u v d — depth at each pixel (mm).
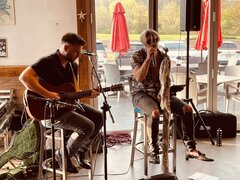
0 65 4641
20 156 3607
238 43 5168
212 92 5129
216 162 4078
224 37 5133
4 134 4066
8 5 4555
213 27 5000
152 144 3666
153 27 4910
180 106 3709
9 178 3490
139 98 3734
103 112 2969
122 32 5043
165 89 3414
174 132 3729
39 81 3154
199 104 5223
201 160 3881
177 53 5109
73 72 3344
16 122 4461
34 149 3578
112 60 5234
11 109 4473
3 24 4582
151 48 3680
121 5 4984
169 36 5051
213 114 4867
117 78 5336
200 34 5094
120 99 5801
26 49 4641
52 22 4598
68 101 3178
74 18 4602
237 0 5059
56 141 3732
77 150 3307
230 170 3857
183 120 3748
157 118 3547
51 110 2883
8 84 4645
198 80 5172
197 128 4828
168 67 3445
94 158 4262
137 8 4977
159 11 4973
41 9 4578
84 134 3221
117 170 3932
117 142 4805
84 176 3775
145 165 3734
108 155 4391
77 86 3369
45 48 4641
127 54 5195
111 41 5070
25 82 3082
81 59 4578
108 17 4988
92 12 4691
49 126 3271
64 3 4574
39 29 4609
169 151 3691
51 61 3215
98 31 4918
